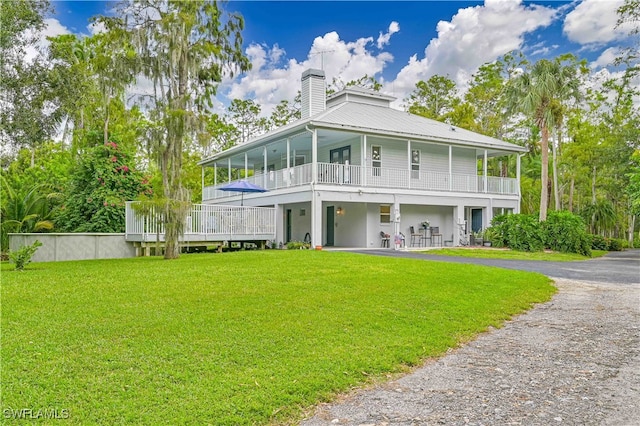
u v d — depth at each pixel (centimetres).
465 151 2411
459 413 344
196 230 1579
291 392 368
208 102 1302
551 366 456
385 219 2072
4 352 423
